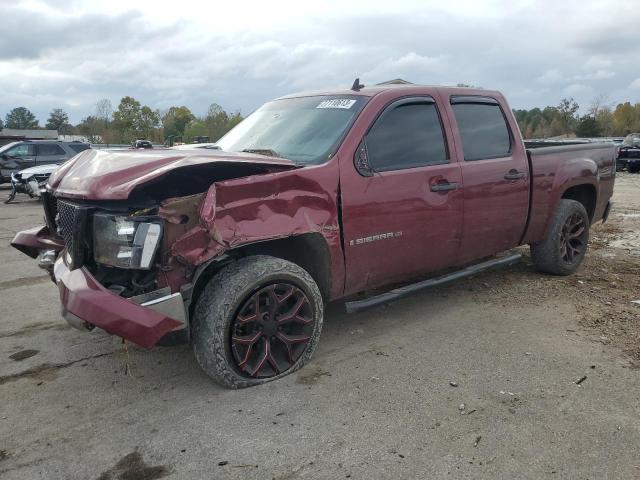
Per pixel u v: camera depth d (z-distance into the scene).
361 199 3.65
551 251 5.41
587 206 6.02
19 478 2.51
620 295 4.97
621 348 3.80
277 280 3.29
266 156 3.45
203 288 3.38
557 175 5.25
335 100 4.14
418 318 4.47
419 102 4.18
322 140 3.76
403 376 3.43
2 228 9.75
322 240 3.49
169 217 2.95
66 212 3.29
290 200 3.28
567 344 3.88
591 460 2.56
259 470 2.53
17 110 119.31
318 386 3.31
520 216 4.91
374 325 4.34
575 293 5.05
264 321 3.29
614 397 3.12
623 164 22.23
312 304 3.47
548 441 2.71
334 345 3.95
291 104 4.49
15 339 4.22
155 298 2.98
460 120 4.46
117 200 3.07
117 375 3.55
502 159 4.68
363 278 3.82
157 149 3.71
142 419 2.99
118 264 2.97
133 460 2.63
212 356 3.10
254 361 3.32
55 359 3.83
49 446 2.76
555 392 3.19
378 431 2.81
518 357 3.68
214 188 2.97
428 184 4.04
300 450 2.67
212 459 2.62
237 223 3.07
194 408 3.09
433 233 4.14
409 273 4.15
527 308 4.66
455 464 2.54
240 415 3.00
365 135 3.77
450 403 3.08
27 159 18.41
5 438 2.84
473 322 4.36
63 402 3.21
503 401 3.10
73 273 3.09
